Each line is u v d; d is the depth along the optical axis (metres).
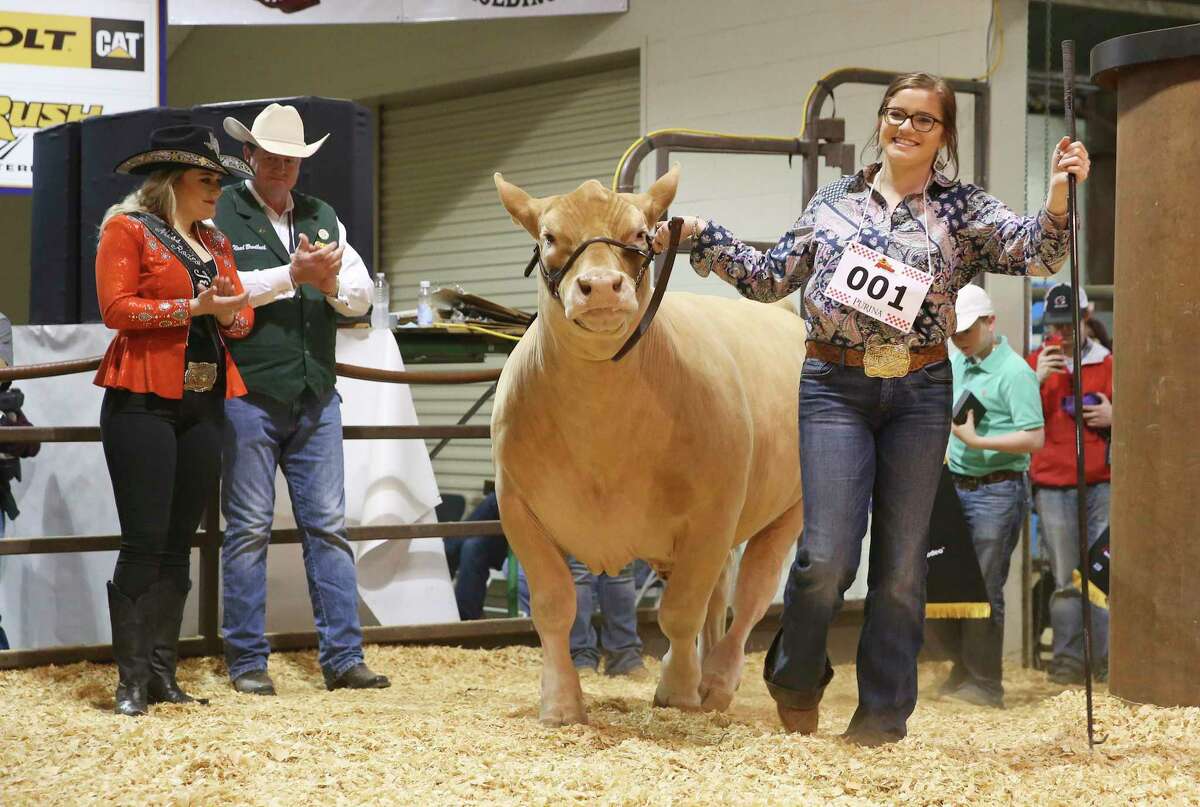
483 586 8.27
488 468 11.57
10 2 9.16
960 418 6.42
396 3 10.08
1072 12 8.08
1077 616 6.97
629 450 3.93
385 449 6.44
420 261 12.93
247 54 13.82
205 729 4.02
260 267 5.41
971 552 6.02
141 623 4.60
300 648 6.16
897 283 3.71
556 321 3.64
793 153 6.74
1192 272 4.55
